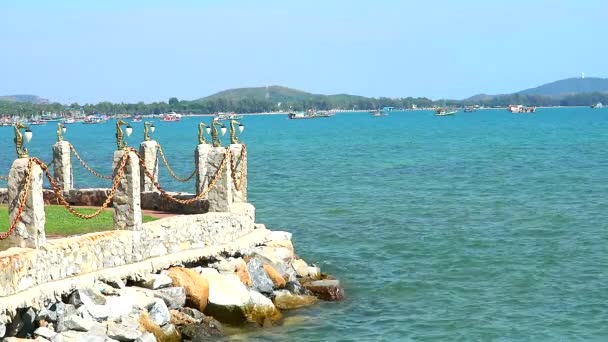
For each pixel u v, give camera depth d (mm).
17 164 21281
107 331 20516
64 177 34250
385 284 30312
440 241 38562
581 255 34938
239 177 32500
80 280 21891
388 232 41375
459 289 29594
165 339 22094
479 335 24344
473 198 54812
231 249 28406
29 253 20750
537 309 26922
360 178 71125
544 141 127250
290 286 28156
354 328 24875
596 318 25844
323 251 36719
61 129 34562
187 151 113562
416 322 25578
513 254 35344
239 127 32969
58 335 19469
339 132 186250
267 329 24500
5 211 30594
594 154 95312
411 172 76125
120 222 25000
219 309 24562
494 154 99125
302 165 87625
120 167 24812
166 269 25203
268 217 47469
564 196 54844
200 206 31422
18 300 19641
